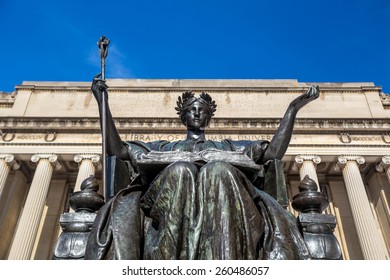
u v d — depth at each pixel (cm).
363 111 3741
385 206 3416
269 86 4006
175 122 3419
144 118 3434
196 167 379
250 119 3416
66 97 3856
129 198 400
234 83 4066
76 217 414
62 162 3519
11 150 3338
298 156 3325
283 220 378
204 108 571
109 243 349
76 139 3419
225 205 336
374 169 3541
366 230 2939
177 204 345
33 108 3753
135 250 346
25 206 3028
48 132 3447
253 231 343
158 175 384
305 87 3884
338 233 3428
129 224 362
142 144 497
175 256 325
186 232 337
